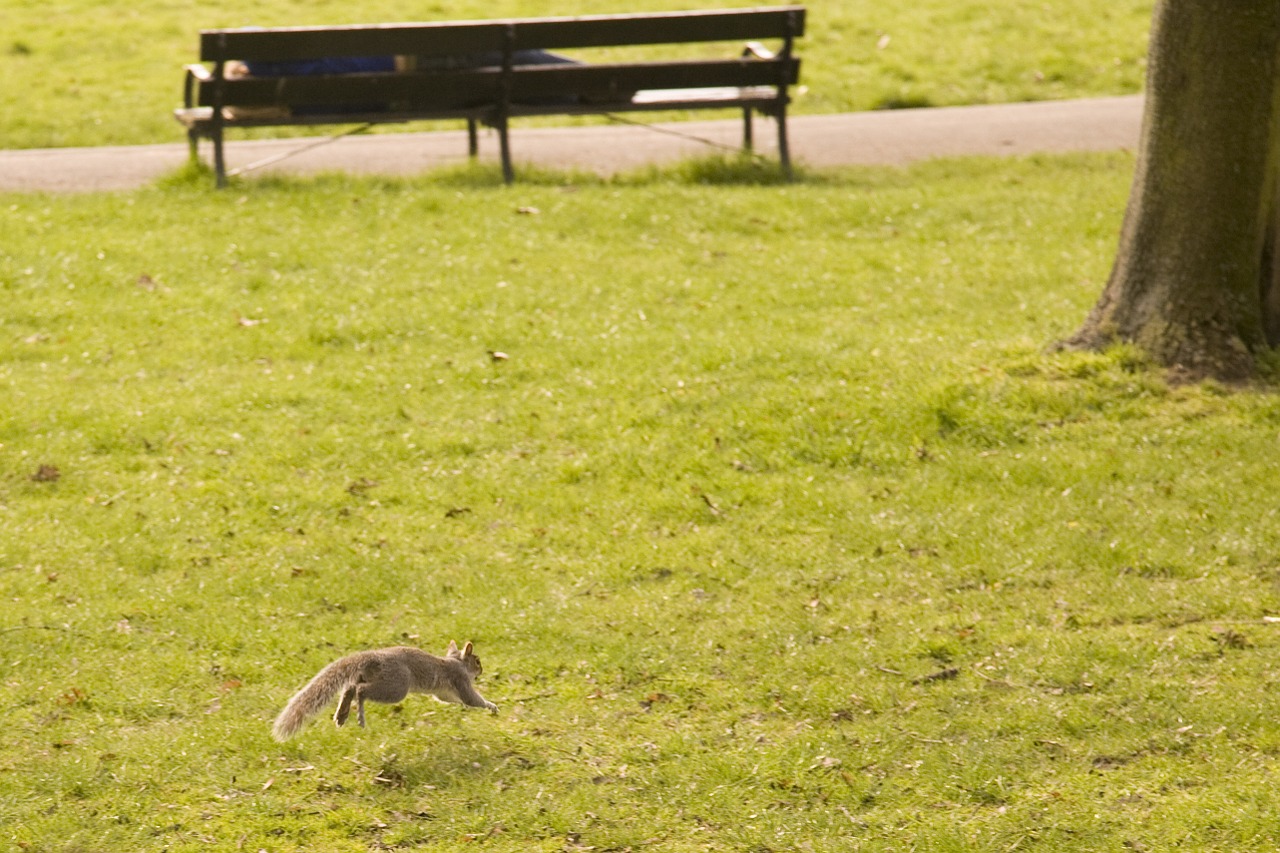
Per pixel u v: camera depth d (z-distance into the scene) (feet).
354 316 52.01
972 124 86.07
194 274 55.62
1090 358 45.55
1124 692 29.94
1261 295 45.98
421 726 29.48
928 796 26.96
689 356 48.78
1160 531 37.19
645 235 62.03
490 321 51.98
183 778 27.20
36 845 25.03
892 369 46.73
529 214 63.21
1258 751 27.81
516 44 65.62
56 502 39.19
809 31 108.99
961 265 59.26
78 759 27.58
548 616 33.94
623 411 44.91
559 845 25.48
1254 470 39.86
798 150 80.02
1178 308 45.29
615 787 27.20
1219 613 33.17
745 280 57.00
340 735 28.96
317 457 42.22
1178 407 43.42
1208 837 25.14
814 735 28.86
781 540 37.70
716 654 32.24
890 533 37.73
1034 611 33.71
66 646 31.99
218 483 40.34
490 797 26.81
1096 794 26.68
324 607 34.35
